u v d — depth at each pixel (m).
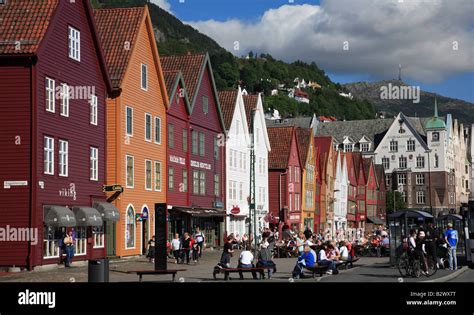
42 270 34.75
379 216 123.44
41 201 34.91
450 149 134.25
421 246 29.23
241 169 70.19
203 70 59.62
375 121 141.00
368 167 118.31
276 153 80.12
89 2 40.28
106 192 43.34
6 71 34.66
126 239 45.25
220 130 65.00
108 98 44.19
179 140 55.28
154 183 50.22
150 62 49.50
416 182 130.00
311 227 88.06
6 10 36.09
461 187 144.50
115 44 46.16
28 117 34.50
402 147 131.62
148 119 49.22
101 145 42.62
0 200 34.44
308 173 86.94
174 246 42.78
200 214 56.06
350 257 37.22
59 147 37.12
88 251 40.62
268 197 78.44
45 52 35.47
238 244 64.25
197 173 59.16
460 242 44.19
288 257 51.06
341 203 104.12
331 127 142.62
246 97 75.75
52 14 35.88
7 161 34.50
